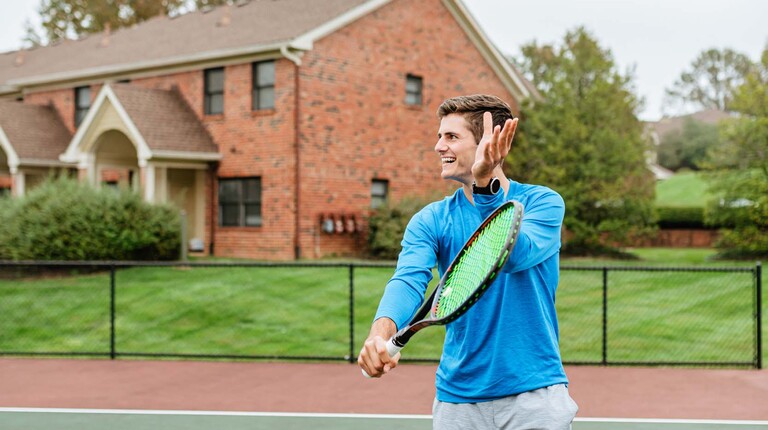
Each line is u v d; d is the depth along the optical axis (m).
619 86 26.98
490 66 29.12
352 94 25.12
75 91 30.38
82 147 25.89
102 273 19.67
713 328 13.83
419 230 3.34
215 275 18.33
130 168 27.48
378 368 2.68
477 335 3.24
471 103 3.25
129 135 24.48
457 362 3.30
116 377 10.62
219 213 25.70
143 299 16.00
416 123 26.94
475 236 2.94
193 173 26.64
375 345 2.66
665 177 59.91
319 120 24.28
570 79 27.34
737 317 14.73
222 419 8.23
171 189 26.25
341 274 18.31
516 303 3.21
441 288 3.01
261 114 24.48
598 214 26.86
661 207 33.28
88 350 12.72
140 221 20.66
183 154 24.47
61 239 19.78
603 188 26.34
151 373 10.90
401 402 9.01
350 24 25.00
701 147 71.19
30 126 29.30
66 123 30.58
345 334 13.40
